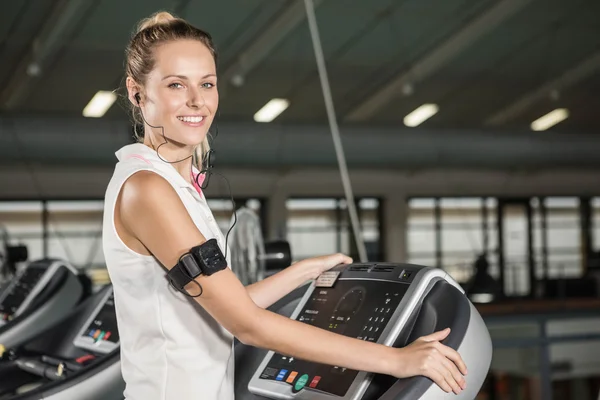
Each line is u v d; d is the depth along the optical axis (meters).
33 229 10.46
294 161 11.54
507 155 12.27
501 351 4.11
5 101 9.73
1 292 2.93
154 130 1.14
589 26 10.18
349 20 9.70
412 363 1.04
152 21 1.15
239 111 11.16
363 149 11.80
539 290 12.06
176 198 1.05
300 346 1.04
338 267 1.34
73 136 9.91
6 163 9.95
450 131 12.12
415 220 12.48
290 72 10.34
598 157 12.33
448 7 9.76
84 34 8.74
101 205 10.70
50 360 2.16
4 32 8.71
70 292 2.69
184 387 1.09
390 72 10.57
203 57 1.12
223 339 1.12
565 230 12.55
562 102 11.64
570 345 4.10
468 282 9.26
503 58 10.70
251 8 9.18
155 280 1.08
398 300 1.18
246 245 2.03
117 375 1.67
